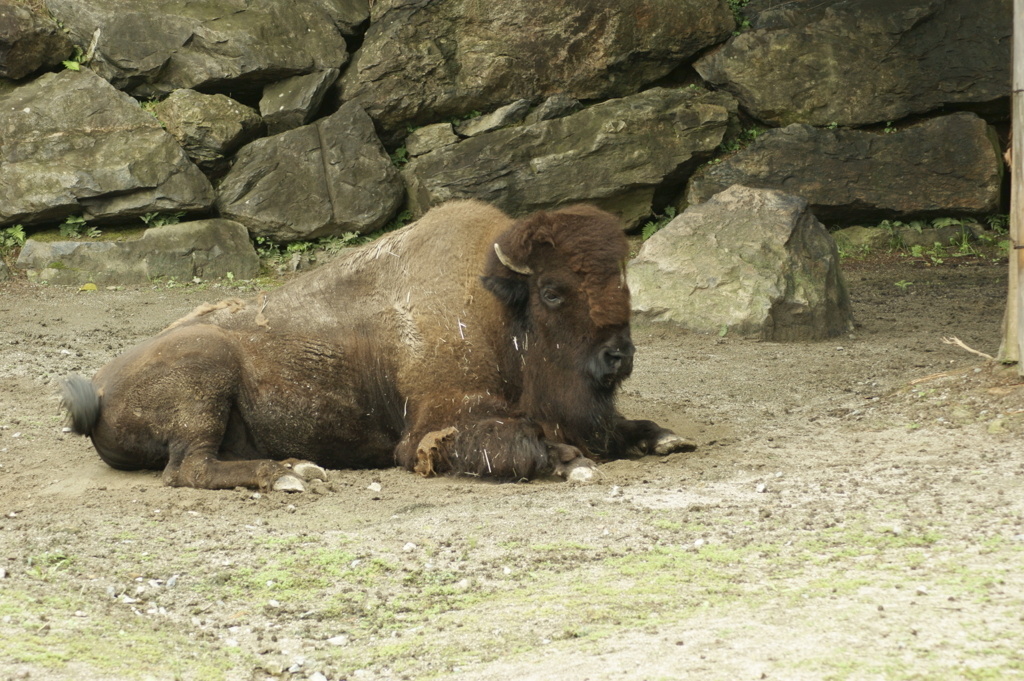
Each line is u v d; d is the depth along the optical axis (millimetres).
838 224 50656
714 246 35438
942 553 13102
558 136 48500
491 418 18891
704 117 49781
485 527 15898
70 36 46719
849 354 30469
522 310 18906
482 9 49875
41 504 18203
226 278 44188
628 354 17688
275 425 20188
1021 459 17359
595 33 50375
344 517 16891
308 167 47000
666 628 11625
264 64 47031
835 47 50969
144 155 44188
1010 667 9609
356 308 20406
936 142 49594
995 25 50906
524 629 12070
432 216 20984
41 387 27938
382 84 48844
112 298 40344
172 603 13414
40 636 11914
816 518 15250
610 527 15578
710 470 18891
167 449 19734
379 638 12266
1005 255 47219
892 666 9875
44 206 43156
